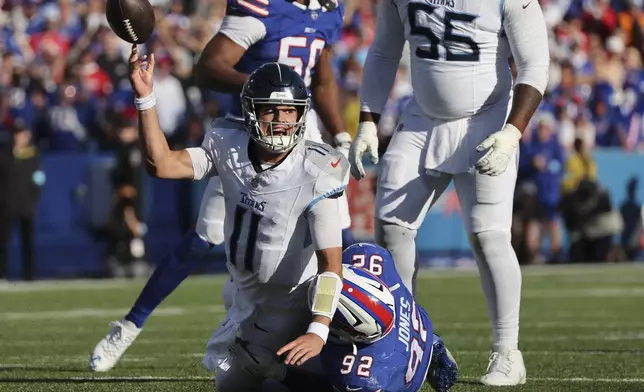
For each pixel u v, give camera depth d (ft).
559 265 165.37
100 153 147.43
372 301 46.42
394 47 64.49
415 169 62.28
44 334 89.71
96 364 68.13
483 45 60.80
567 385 61.31
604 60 198.39
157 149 44.62
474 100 61.11
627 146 192.75
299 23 66.90
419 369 49.85
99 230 146.61
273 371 49.96
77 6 176.04
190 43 167.73
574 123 181.47
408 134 62.85
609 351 78.38
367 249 49.88
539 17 60.18
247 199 45.75
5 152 140.56
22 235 141.79
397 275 49.88
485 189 61.26
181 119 156.46
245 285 47.78
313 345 43.27
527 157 164.04
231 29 65.92
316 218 44.98
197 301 118.32
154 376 65.82
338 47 180.24
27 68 158.30
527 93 59.52
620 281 143.54
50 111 155.33
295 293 47.09
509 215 62.08
